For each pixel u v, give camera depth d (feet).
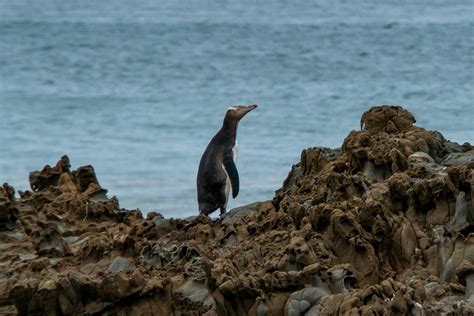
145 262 151.02
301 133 386.32
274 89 605.73
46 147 370.32
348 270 131.13
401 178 142.82
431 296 118.11
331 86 617.62
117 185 286.46
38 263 150.92
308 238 139.95
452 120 410.11
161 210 251.60
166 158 332.19
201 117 462.60
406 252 136.77
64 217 170.19
